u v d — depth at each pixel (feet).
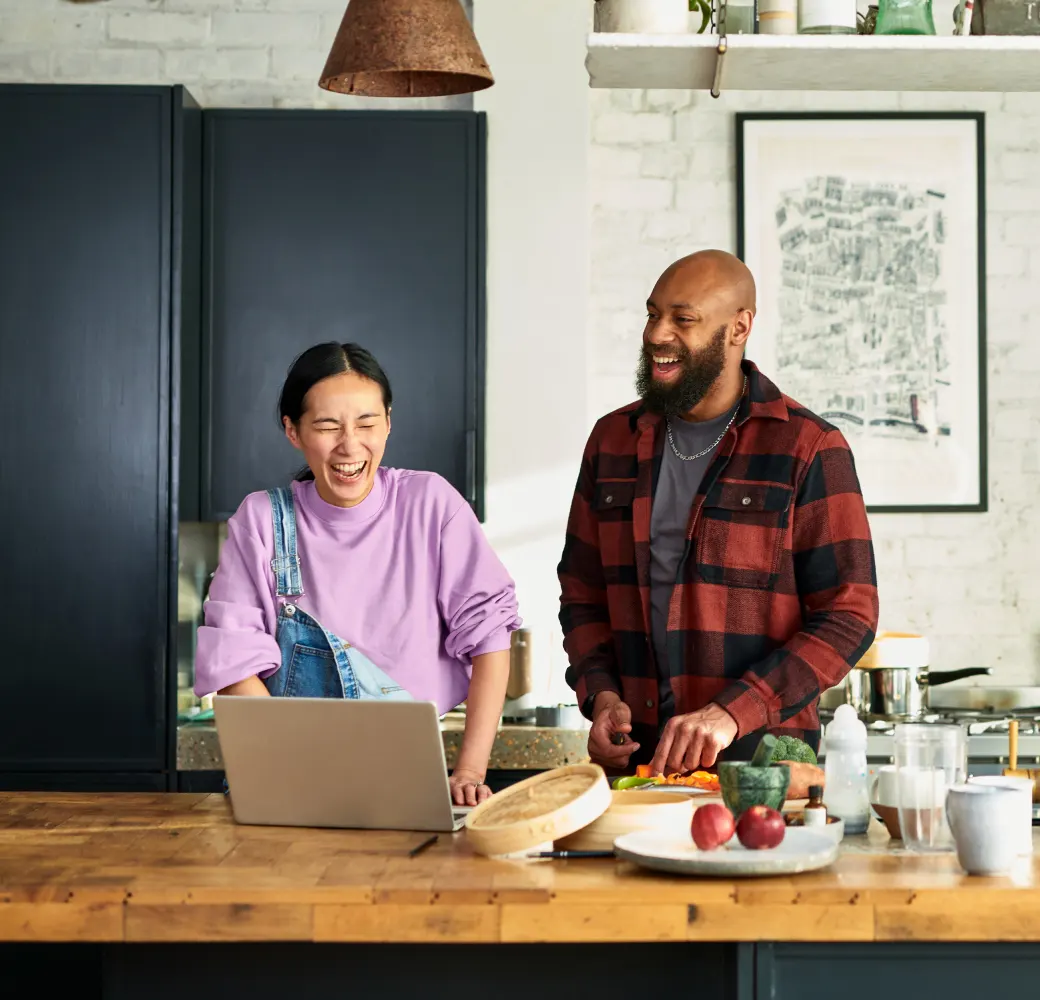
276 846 6.41
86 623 11.77
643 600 8.93
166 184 11.91
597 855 6.08
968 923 5.32
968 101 13.97
